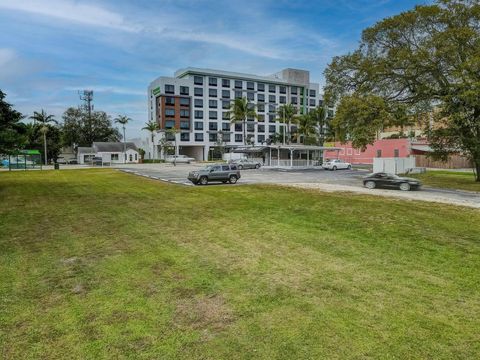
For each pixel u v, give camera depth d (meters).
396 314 4.96
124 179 30.00
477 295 5.64
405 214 12.72
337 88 29.58
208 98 91.94
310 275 6.59
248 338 4.32
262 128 100.00
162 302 5.39
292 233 9.93
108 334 4.43
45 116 70.25
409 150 51.38
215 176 25.92
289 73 104.31
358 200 16.64
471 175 34.84
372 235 9.66
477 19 23.78
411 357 3.91
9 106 21.81
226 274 6.65
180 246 8.61
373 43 27.45
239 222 11.49
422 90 25.66
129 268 7.00
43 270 6.88
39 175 34.94
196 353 4.00
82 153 81.50
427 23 25.11
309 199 16.91
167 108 86.69
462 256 7.76
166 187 23.52
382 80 27.50
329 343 4.20
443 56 23.72
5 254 7.92
